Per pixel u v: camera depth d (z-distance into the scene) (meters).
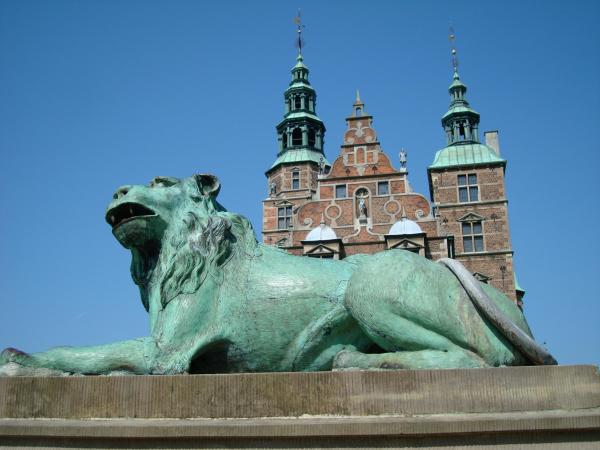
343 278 4.24
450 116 43.22
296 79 53.75
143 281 4.64
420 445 3.09
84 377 3.59
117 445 3.25
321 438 3.13
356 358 3.72
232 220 4.54
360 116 38.34
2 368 3.90
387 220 35.94
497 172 39.66
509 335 3.62
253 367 4.16
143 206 4.43
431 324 3.75
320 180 37.47
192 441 3.20
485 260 38.06
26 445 3.37
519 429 3.05
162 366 4.00
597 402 3.28
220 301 4.20
